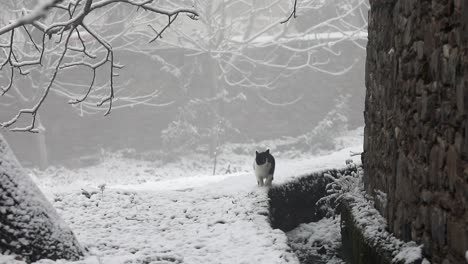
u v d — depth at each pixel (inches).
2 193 231.6
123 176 953.5
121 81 1122.7
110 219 353.1
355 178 354.0
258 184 409.7
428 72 196.5
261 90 1207.6
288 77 1213.7
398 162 236.1
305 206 422.0
